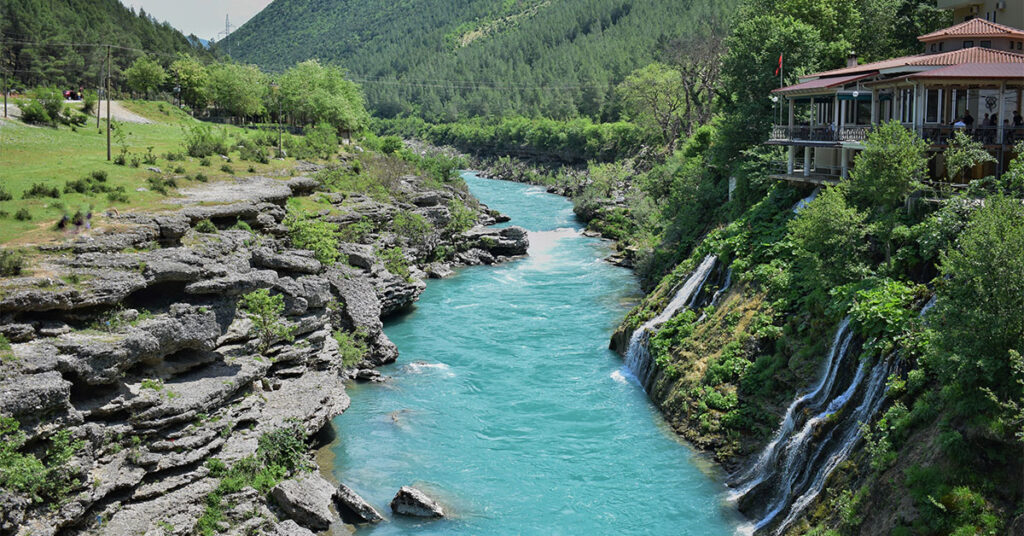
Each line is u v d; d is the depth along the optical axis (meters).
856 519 27.44
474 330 60.00
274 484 33.84
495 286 74.56
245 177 70.12
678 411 41.28
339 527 33.25
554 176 160.25
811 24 68.31
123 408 31.14
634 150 147.38
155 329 33.97
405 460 38.97
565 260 86.00
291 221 56.88
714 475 36.09
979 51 44.94
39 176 58.62
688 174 70.75
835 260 37.50
